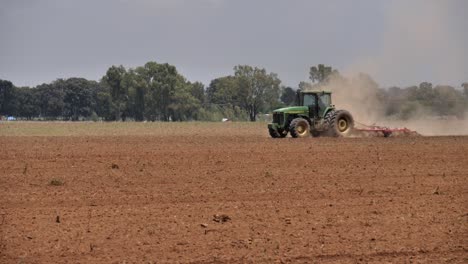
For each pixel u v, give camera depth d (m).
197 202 32.25
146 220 27.94
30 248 23.34
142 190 35.81
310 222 27.67
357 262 21.95
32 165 46.69
